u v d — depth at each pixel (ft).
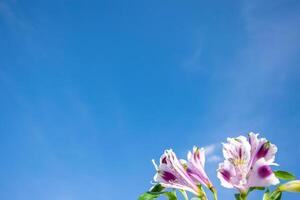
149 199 1.69
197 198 1.63
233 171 1.47
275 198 1.58
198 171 1.61
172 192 1.68
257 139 1.54
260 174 1.43
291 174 1.65
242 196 1.46
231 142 1.56
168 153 1.61
